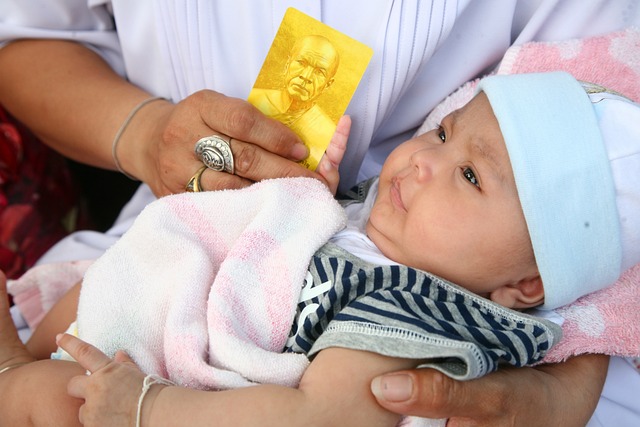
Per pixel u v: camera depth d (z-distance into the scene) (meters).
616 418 1.38
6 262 1.82
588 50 1.42
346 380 1.00
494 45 1.46
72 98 1.58
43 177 1.90
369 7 1.34
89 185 2.14
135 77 1.67
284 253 1.19
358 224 1.38
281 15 1.37
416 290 1.13
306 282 1.17
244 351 1.08
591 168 1.14
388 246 1.25
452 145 1.22
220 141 1.26
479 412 1.02
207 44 1.42
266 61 1.31
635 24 1.45
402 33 1.32
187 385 1.09
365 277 1.13
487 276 1.20
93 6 1.63
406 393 0.95
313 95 1.30
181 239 1.23
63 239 1.74
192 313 1.15
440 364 0.99
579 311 1.25
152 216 1.25
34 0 1.58
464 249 1.17
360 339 1.03
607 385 1.40
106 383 1.00
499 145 1.17
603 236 1.16
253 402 0.98
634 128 1.15
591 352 1.25
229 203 1.26
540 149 1.14
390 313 1.06
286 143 1.26
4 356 1.25
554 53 1.42
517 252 1.17
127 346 1.15
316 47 1.29
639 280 1.28
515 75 1.23
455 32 1.43
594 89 1.23
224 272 1.16
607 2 1.42
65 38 1.66
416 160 1.21
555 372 1.22
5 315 1.29
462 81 1.49
